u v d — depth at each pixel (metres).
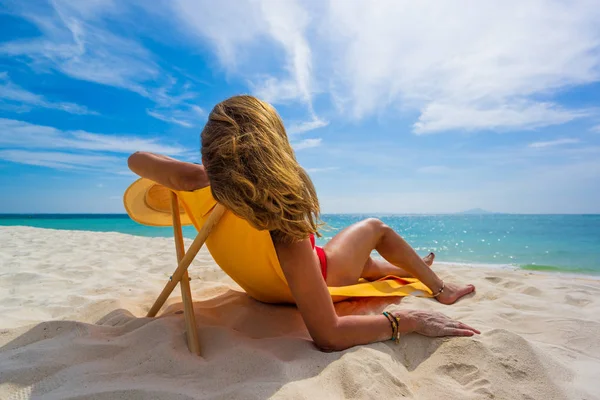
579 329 1.72
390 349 1.41
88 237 7.29
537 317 1.88
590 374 1.32
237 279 1.85
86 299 2.24
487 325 1.80
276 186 1.12
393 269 2.46
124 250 5.02
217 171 1.14
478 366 1.31
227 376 1.18
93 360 1.30
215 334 1.51
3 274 3.03
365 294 1.98
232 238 1.51
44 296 2.37
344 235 2.12
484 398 1.16
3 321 1.83
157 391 1.07
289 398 1.02
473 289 2.44
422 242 10.31
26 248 5.14
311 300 1.33
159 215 2.16
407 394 1.16
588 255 6.60
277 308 1.97
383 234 2.20
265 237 1.37
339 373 1.19
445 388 1.21
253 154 1.11
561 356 1.47
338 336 1.36
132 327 1.61
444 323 1.53
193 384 1.14
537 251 7.40
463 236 13.01
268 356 1.27
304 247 1.31
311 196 1.25
